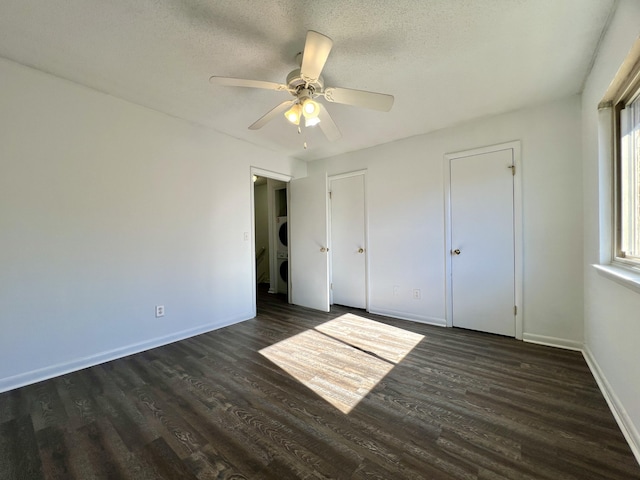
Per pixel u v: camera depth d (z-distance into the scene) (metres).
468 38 1.78
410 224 3.51
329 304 4.13
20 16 1.58
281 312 4.00
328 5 1.52
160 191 2.82
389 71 2.13
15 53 1.92
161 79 2.24
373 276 3.88
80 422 1.64
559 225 2.62
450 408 1.74
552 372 2.17
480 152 3.00
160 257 2.82
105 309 2.45
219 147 3.35
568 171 2.56
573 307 2.57
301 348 2.70
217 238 3.33
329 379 2.11
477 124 3.02
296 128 3.21
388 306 3.74
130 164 2.60
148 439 1.50
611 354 1.75
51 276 2.18
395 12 1.57
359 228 4.03
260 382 2.08
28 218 2.08
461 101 2.61
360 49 1.88
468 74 2.18
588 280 2.32
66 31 1.71
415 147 3.45
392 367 2.29
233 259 3.51
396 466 1.31
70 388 2.01
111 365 2.37
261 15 1.59
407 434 1.52
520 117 2.78
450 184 3.21
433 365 2.31
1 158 1.97
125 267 2.58
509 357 2.44
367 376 2.15
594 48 1.87
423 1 1.50
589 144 2.20
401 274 3.61
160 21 1.64
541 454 1.36
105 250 2.45
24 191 2.06
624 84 1.67
